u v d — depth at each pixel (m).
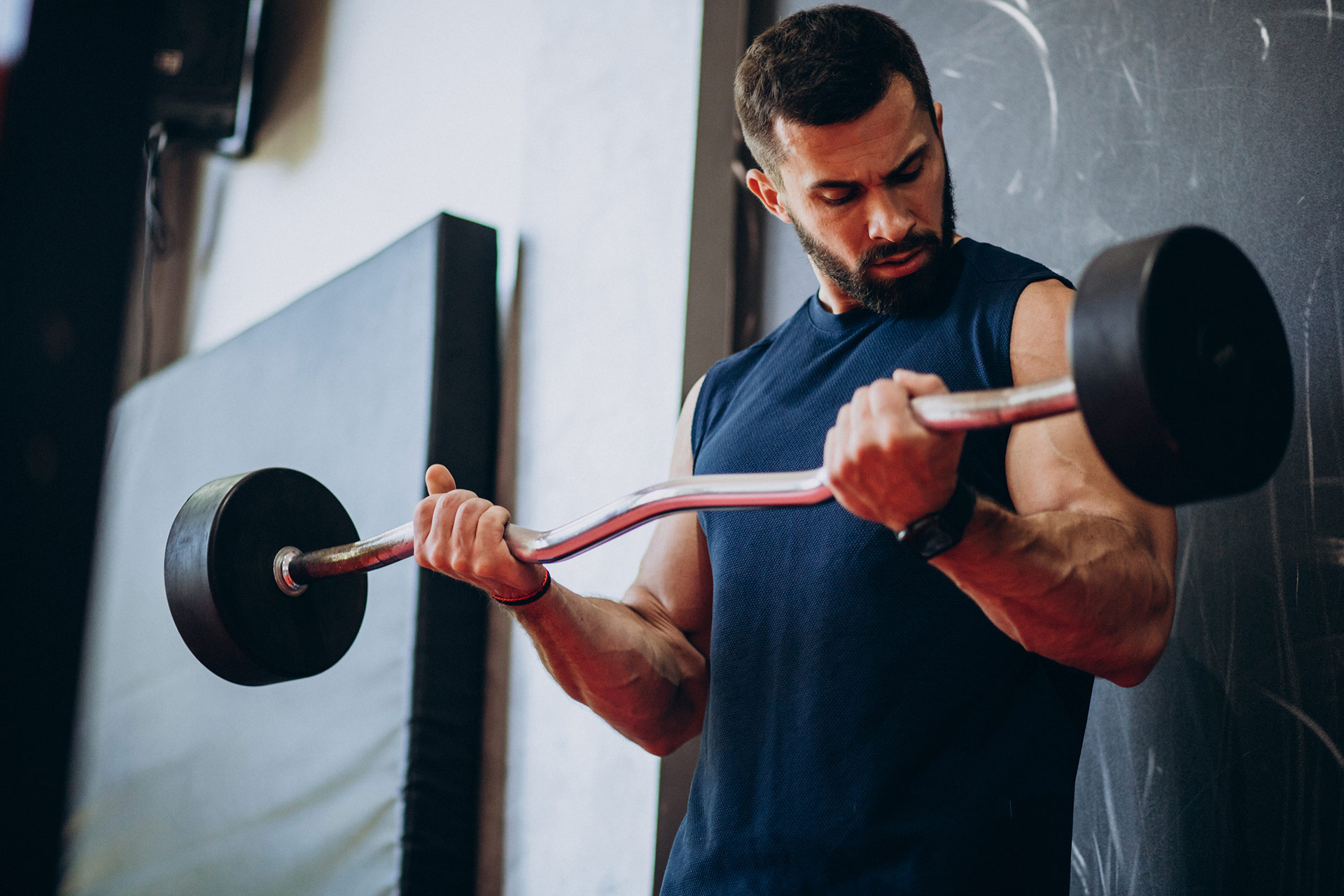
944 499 0.78
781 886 1.01
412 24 2.82
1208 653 1.26
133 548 3.22
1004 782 0.97
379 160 2.86
